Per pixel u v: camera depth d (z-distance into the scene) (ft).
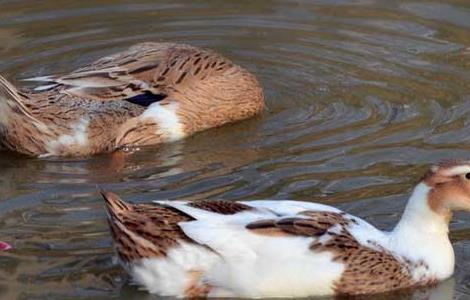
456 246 43.91
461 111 55.57
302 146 52.60
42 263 42.63
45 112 51.80
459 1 67.21
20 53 61.98
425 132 53.57
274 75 60.08
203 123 54.90
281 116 55.93
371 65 60.70
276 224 40.24
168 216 40.24
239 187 48.75
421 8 66.64
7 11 66.74
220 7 67.72
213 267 39.83
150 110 53.57
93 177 50.06
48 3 67.77
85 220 45.83
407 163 50.60
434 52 61.77
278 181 49.16
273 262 39.81
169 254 39.88
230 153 52.34
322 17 66.18
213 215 40.19
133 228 40.09
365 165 50.47
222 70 55.67
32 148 51.90
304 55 62.08
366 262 40.65
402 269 41.09
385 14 66.13
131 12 67.15
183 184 49.21
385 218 45.80
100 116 52.47
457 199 41.14
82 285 41.22
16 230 45.09
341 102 57.00
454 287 41.57
